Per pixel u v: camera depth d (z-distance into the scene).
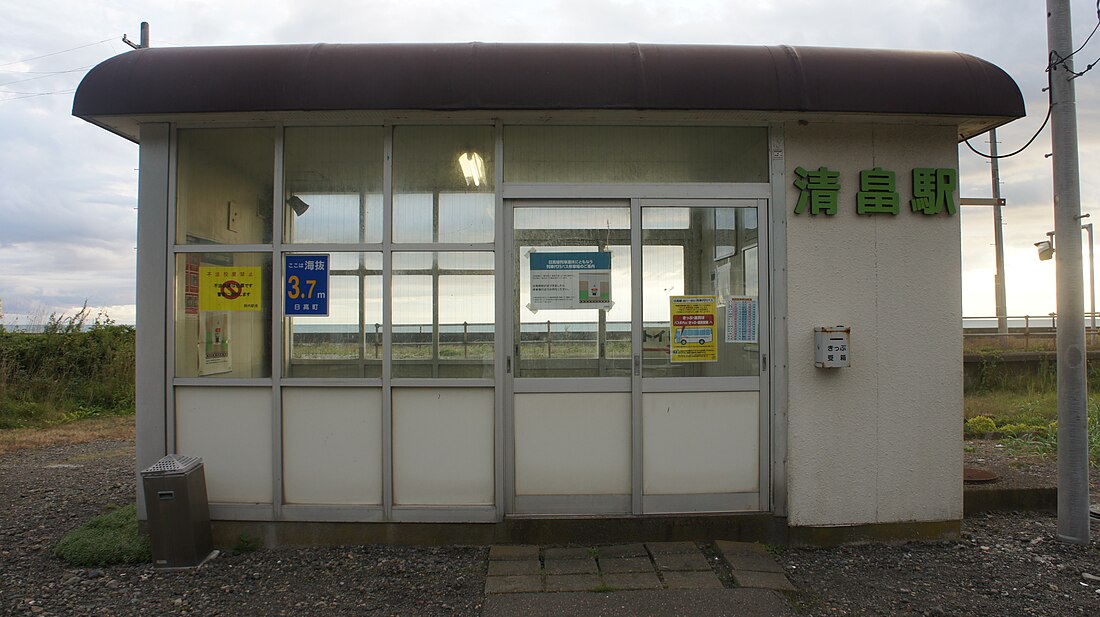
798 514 4.25
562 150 4.36
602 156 4.37
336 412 4.25
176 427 4.25
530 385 4.26
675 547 4.15
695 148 4.38
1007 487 5.14
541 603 3.43
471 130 4.35
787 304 4.27
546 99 3.87
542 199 4.30
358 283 4.29
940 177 4.29
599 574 3.78
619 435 4.29
